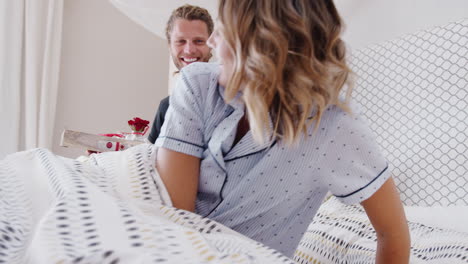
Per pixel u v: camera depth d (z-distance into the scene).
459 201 1.57
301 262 1.28
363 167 0.75
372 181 0.77
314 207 0.85
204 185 0.80
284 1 0.65
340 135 0.72
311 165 0.74
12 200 0.73
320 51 0.67
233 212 0.78
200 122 0.77
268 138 0.69
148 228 0.56
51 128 3.33
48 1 3.33
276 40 0.62
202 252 0.52
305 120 0.69
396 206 0.80
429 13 1.58
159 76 3.85
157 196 0.76
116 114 3.69
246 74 0.66
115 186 0.78
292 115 0.67
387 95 1.88
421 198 1.71
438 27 1.69
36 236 0.51
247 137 0.72
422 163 1.71
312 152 0.72
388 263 0.83
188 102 0.77
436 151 1.66
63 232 0.52
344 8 1.71
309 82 0.64
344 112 0.71
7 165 0.88
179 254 0.51
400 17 1.64
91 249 0.49
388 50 1.89
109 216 0.58
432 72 1.70
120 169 0.83
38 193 0.74
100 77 3.62
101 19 3.62
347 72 0.69
